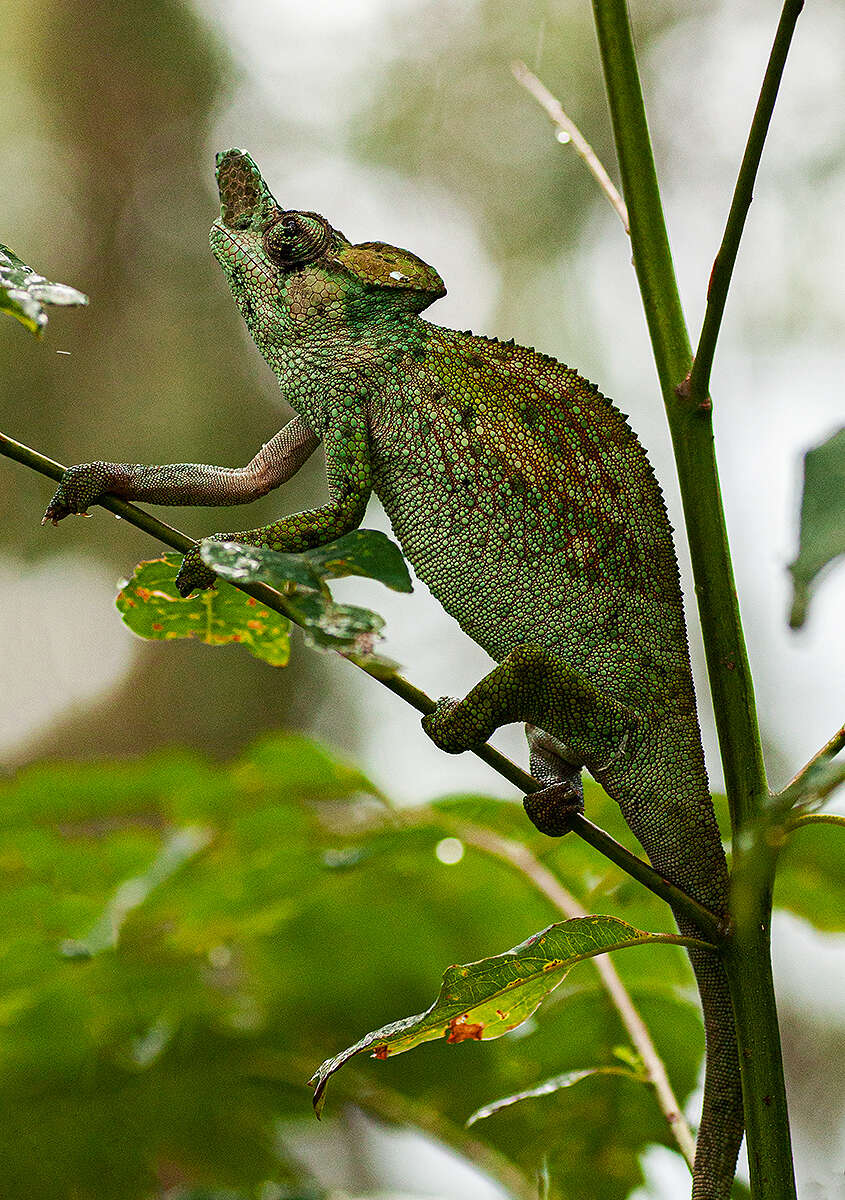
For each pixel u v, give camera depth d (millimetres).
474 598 2178
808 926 2223
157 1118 2213
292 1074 2225
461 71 4750
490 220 4688
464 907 2238
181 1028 2221
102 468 2172
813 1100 3061
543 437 2180
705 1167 2156
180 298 4504
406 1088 2221
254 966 2240
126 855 2234
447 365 2184
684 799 2172
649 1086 2148
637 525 2180
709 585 2119
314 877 2213
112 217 4504
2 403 4176
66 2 4523
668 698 2174
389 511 2186
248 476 2195
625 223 2137
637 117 2129
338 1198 2180
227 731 4020
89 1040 2211
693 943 2113
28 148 4453
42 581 4082
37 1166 2203
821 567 1727
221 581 2146
